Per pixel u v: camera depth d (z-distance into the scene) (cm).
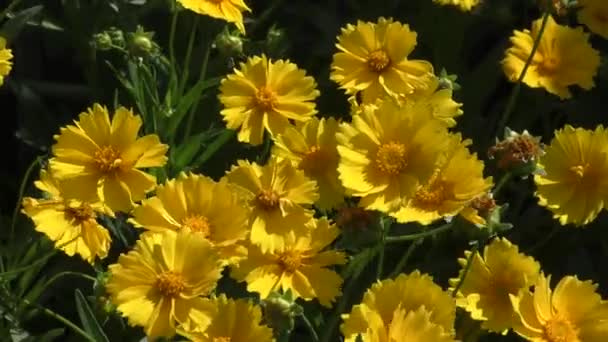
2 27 106
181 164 97
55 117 108
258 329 79
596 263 106
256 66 92
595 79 115
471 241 88
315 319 91
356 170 83
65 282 95
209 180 81
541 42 104
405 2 118
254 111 92
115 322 89
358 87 95
